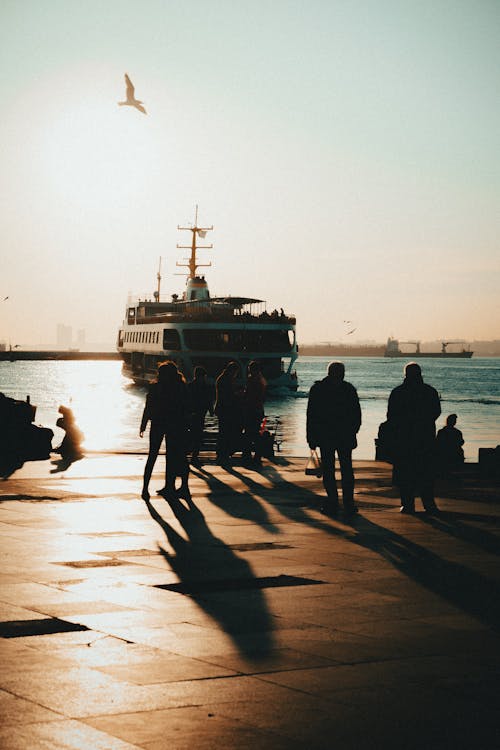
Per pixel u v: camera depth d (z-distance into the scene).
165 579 9.43
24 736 5.14
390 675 6.25
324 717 5.46
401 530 12.87
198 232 116.19
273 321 92.56
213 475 20.06
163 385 15.88
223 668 6.40
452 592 8.91
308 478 19.55
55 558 10.54
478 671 6.34
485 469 20.88
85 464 22.00
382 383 156.75
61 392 112.44
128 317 119.50
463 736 5.17
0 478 18.97
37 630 7.38
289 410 77.69
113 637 7.20
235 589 8.98
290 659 6.62
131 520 13.58
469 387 146.62
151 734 5.20
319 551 11.15
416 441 14.41
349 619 7.83
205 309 100.38
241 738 5.15
